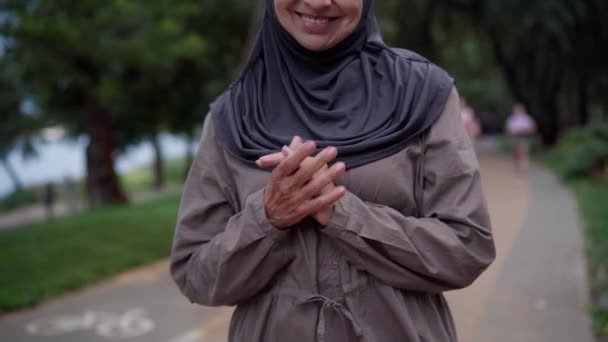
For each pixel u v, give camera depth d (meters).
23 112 15.78
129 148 24.59
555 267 7.03
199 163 1.91
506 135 31.55
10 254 8.34
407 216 1.77
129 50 10.45
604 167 14.69
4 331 5.92
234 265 1.72
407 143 1.74
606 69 19.42
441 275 1.70
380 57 1.83
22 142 21.16
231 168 1.81
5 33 9.94
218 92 17.45
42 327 6.01
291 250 1.74
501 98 34.34
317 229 1.75
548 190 13.65
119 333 5.78
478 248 1.72
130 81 14.81
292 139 1.74
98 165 15.11
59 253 8.45
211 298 1.80
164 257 8.85
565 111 25.28
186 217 1.88
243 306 1.86
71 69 10.84
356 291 1.74
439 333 1.82
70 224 10.42
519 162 17.86
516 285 6.39
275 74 1.85
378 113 1.76
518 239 8.62
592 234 8.46
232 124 1.83
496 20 18.47
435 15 20.11
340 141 1.72
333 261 1.74
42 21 9.72
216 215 1.88
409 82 1.78
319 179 1.62
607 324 5.12
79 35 9.95
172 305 6.58
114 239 9.30
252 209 1.69
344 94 1.80
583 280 6.46
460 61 28.33
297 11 1.77
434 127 1.76
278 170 1.61
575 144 18.55
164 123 19.50
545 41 18.47
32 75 10.97
